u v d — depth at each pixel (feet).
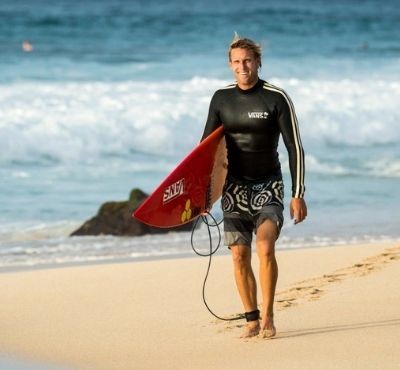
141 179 179.32
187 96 242.17
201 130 211.20
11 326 81.25
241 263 73.97
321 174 181.27
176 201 73.87
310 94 252.42
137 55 358.84
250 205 73.05
